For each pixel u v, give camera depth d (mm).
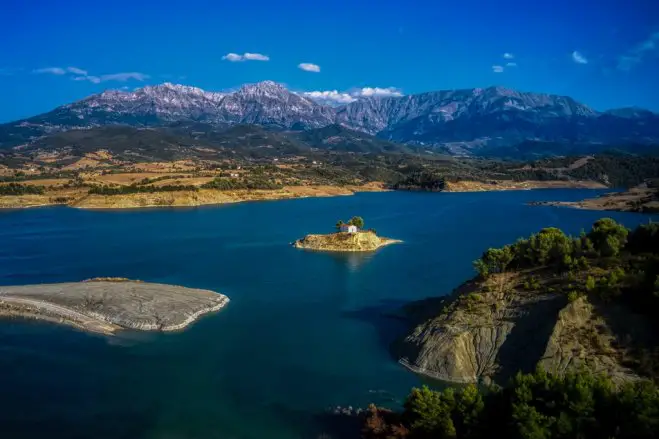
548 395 40781
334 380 58781
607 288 57562
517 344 57719
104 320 77562
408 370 60969
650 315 54031
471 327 61625
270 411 52344
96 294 87250
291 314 82312
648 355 50406
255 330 74812
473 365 58250
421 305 80938
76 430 48875
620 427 35344
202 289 95500
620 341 52969
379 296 92312
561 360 52438
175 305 82750
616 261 63719
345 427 49344
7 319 78438
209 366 62531
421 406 43844
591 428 36281
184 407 53031
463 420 42062
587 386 39438
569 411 37812
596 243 69000
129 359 64562
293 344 69500
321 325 77000
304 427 49500
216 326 76375
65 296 86562
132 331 74125
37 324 76562
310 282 102875
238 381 58625
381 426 45750
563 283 62688
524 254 72500
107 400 54438
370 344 69500
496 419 41281
